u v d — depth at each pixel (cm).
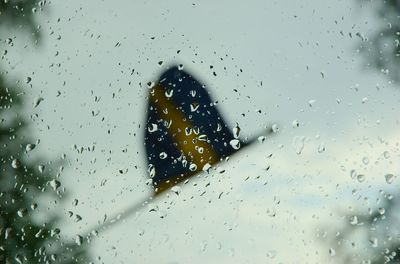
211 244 939
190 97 989
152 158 974
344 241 950
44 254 940
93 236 944
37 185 978
